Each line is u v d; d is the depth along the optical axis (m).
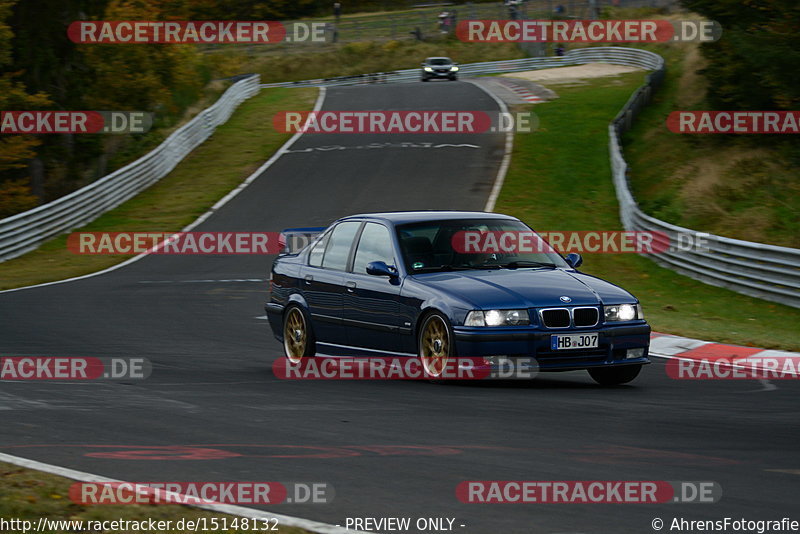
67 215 87.31
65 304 50.75
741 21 105.00
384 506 14.92
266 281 61.78
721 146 105.88
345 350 30.39
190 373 29.81
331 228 32.28
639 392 26.50
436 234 29.61
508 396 25.36
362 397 25.17
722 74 107.50
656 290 60.75
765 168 94.31
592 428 21.05
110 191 96.38
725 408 23.81
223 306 50.00
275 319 33.28
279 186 103.50
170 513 14.39
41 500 15.01
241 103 156.38
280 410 23.23
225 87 162.50
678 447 19.12
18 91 105.50
